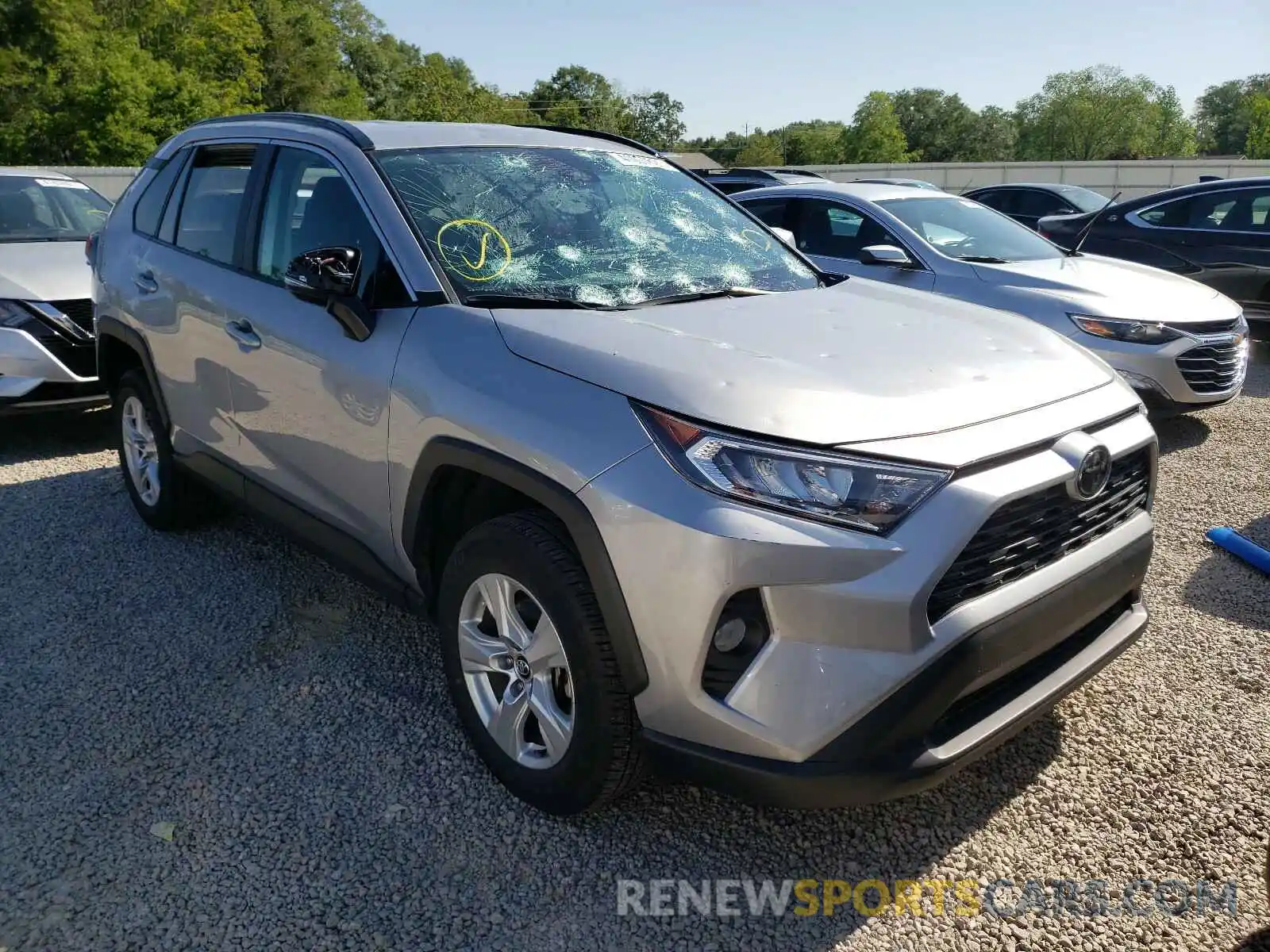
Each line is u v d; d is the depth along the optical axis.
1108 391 2.61
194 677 3.24
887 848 2.46
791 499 2.03
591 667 2.23
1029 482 2.17
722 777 2.12
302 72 64.25
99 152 36.53
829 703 2.03
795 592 2.02
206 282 3.60
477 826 2.53
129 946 2.14
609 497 2.14
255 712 3.04
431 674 3.26
